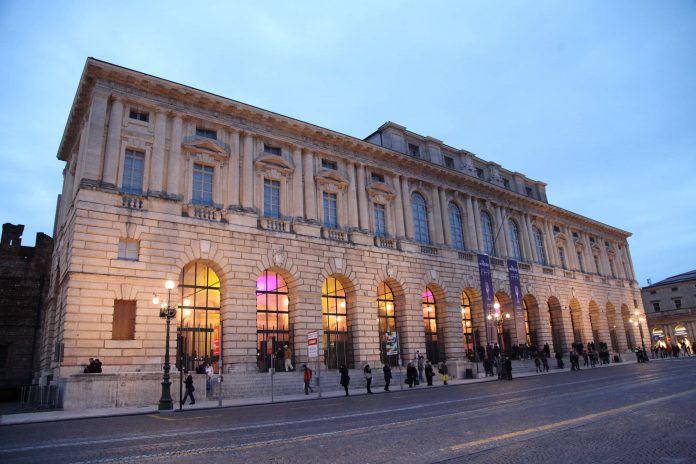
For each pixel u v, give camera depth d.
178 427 14.73
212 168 33.06
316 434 11.98
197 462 9.11
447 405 18.14
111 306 26.48
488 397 20.80
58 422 17.64
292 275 33.84
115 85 30.03
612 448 9.12
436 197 46.22
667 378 26.16
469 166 51.59
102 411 20.73
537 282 54.00
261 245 32.84
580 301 59.19
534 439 10.26
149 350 26.91
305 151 37.66
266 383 28.94
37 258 40.53
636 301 71.56
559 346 55.41
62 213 35.25
